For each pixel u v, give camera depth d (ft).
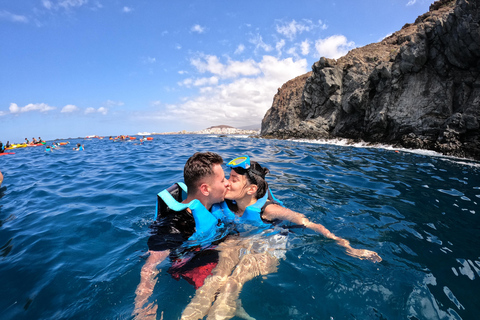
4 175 23.00
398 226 9.23
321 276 6.20
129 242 8.18
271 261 6.79
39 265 6.97
